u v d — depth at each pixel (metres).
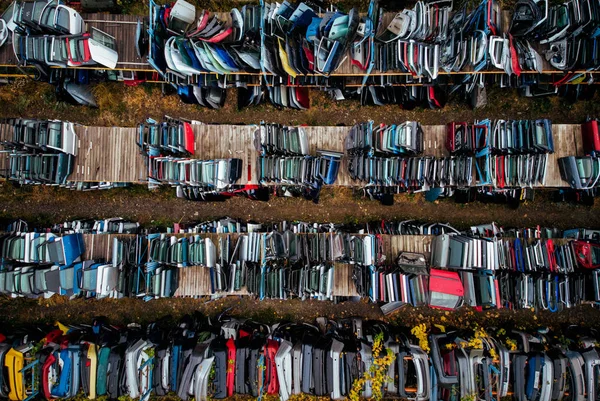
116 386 10.43
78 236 10.66
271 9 9.66
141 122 12.09
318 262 10.61
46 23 9.34
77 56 9.55
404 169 10.16
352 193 11.98
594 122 9.94
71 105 12.04
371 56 9.62
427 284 10.10
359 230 11.52
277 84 10.73
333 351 10.30
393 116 11.92
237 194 11.88
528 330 11.72
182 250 10.41
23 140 9.96
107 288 10.09
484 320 11.98
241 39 9.81
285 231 10.51
